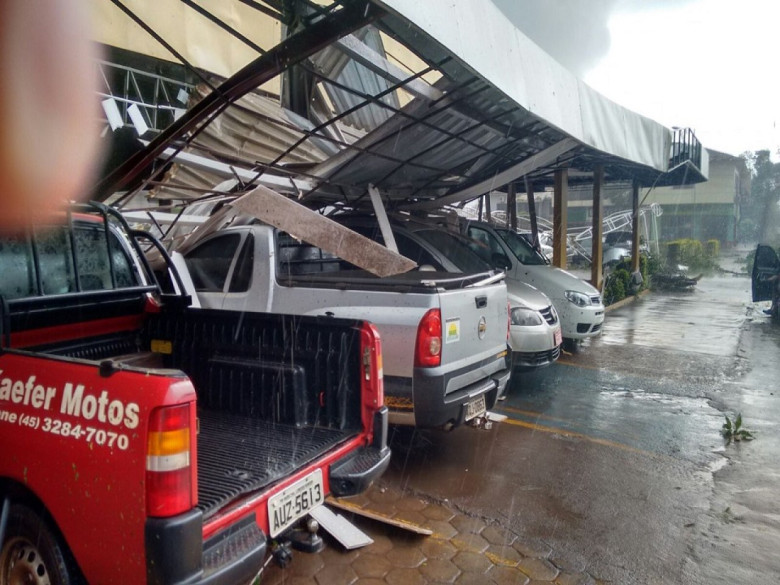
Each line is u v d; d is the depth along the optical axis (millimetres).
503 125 5973
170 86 8008
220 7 8148
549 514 3838
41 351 3141
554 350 6559
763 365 8102
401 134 5324
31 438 2193
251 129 6656
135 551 1948
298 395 3150
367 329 3008
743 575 3221
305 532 3336
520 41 4938
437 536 3537
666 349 9117
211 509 2219
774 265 12117
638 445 5086
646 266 17734
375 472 2896
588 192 32062
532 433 5328
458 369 4230
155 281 3766
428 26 3375
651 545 3498
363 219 6523
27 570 2340
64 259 3289
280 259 4961
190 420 1993
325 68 5957
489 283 4898
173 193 5953
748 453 4941
